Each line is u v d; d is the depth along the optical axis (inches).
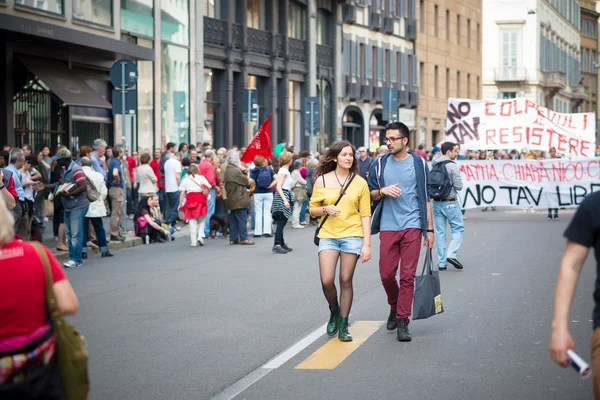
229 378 391.2
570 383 374.0
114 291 647.8
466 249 898.7
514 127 1378.0
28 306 229.3
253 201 1162.0
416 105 2824.8
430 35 2979.8
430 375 389.7
